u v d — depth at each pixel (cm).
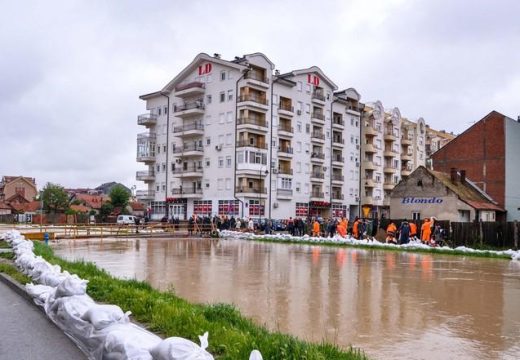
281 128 6581
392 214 4809
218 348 582
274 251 2583
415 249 2741
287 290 1209
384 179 8531
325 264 1902
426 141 10094
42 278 991
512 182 5059
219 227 4372
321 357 540
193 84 6550
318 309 974
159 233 4275
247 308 972
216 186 6359
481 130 5231
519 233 2852
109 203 8369
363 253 2544
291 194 6644
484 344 729
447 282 1412
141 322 725
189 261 1941
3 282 1172
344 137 7694
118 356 489
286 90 6694
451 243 3098
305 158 6938
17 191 12075
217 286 1256
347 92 7794
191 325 665
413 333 789
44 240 3122
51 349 627
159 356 421
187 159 6788
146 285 1038
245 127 6072
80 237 3619
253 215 6106
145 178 7262
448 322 873
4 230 4169
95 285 970
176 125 6950
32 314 821
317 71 7150
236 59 6475
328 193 7300
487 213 4553
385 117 8625
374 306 1015
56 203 9088
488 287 1316
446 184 4512
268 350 554
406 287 1299
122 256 2152
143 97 7394
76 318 652
